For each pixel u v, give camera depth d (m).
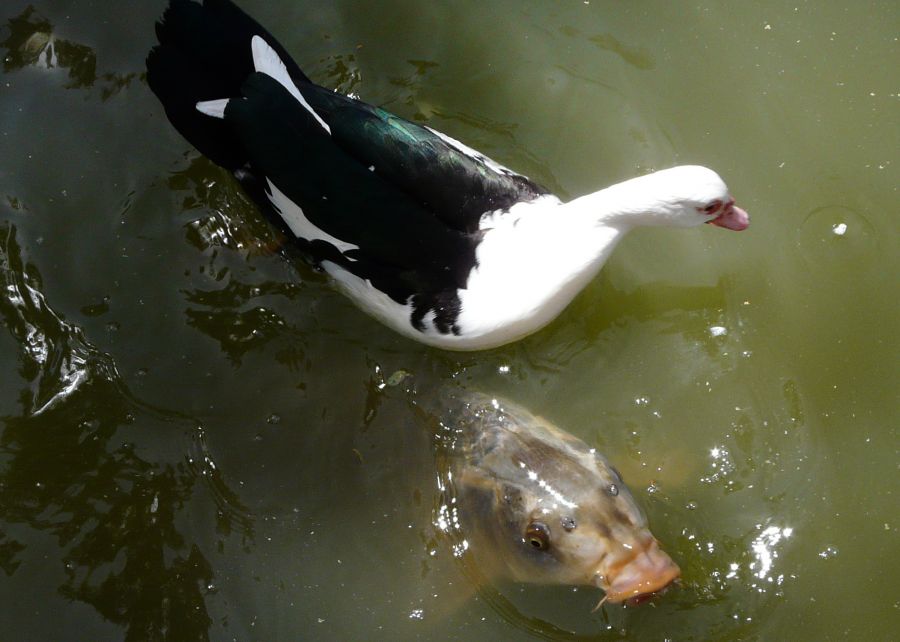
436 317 1.78
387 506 1.74
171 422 1.79
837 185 1.91
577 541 1.61
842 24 2.01
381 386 1.81
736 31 2.02
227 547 1.72
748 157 1.94
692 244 1.90
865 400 1.78
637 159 1.95
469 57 2.02
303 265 1.88
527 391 1.81
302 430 1.79
